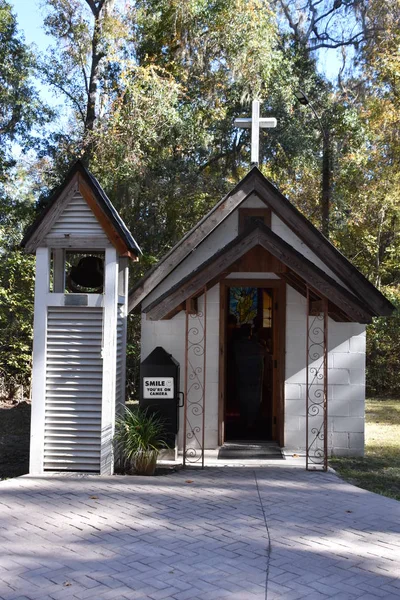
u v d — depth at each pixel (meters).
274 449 9.49
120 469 8.44
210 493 7.36
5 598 4.57
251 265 8.38
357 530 6.11
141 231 20.19
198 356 9.69
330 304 8.77
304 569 5.14
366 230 20.25
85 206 8.26
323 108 24.64
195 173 21.27
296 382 9.62
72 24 23.59
